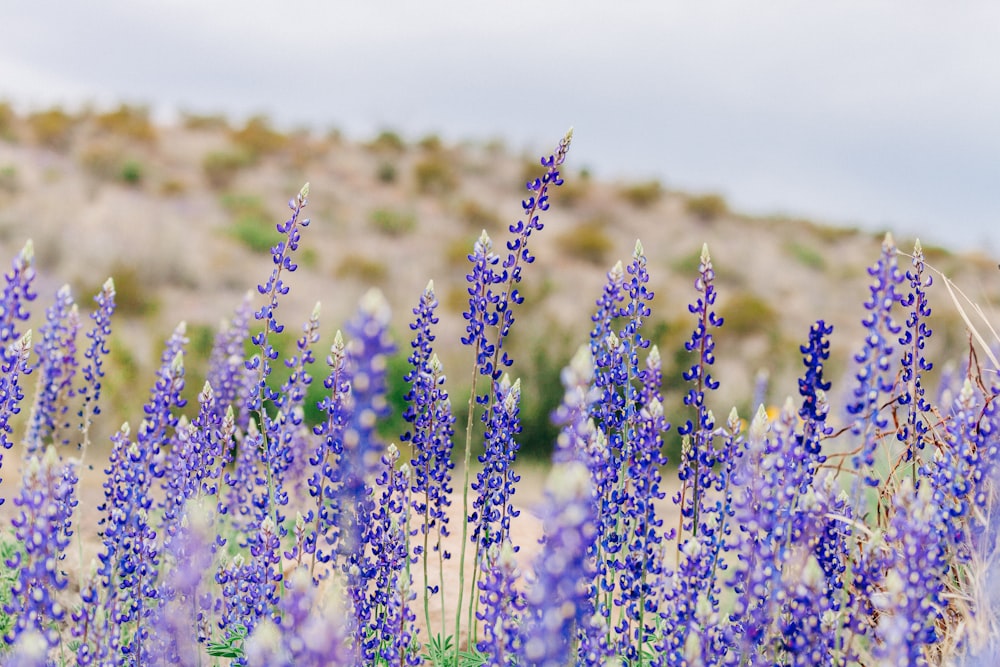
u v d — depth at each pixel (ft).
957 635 8.72
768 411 24.07
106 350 14.71
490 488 11.39
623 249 94.99
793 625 7.92
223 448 11.69
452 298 58.70
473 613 12.15
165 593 9.55
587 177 123.24
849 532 9.95
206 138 114.62
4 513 14.42
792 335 59.26
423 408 11.80
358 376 6.37
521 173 120.67
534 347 36.17
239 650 10.44
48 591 8.23
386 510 10.71
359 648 9.50
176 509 10.71
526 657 6.08
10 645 8.50
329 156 118.21
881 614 9.36
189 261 58.75
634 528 10.09
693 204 115.34
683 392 35.42
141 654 9.39
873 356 8.64
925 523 7.33
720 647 8.25
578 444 7.14
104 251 55.21
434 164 112.88
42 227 58.08
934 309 46.93
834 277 96.73
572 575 5.59
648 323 41.32
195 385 30.19
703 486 9.79
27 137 99.25
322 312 54.39
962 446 9.23
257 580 10.19
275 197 96.37
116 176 89.56
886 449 10.89
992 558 8.91
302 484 14.51
